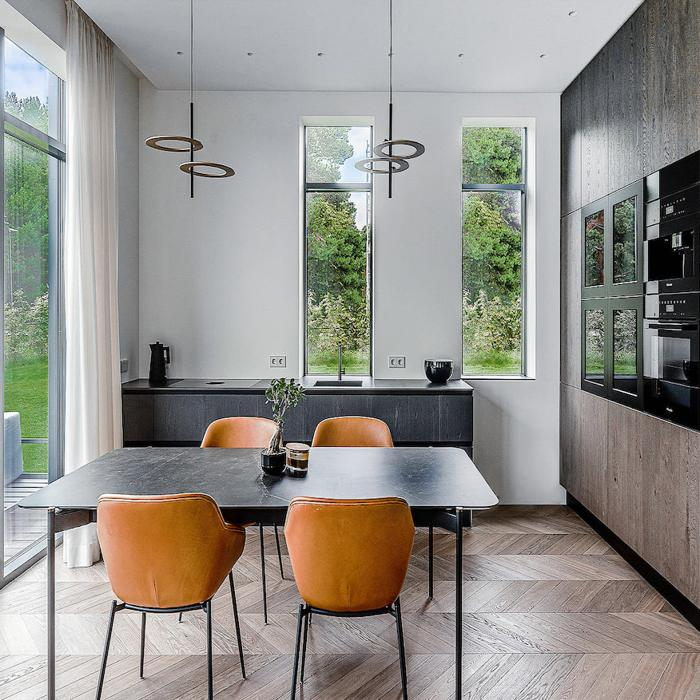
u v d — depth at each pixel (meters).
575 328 4.47
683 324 2.88
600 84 3.97
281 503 2.20
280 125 4.77
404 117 4.75
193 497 2.05
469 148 5.06
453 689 2.39
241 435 3.41
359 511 1.99
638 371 3.40
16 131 3.42
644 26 3.31
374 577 2.05
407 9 3.47
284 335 4.83
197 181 4.78
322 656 2.64
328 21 3.62
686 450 2.88
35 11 3.21
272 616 3.00
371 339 5.09
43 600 3.14
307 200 5.09
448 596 3.22
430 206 4.77
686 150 2.85
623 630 2.86
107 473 2.61
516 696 2.35
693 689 2.40
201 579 2.12
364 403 4.26
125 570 2.10
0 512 3.24
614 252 3.74
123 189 4.48
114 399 4.02
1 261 3.16
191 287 4.81
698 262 2.74
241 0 3.38
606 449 3.89
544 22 3.61
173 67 4.30
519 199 5.07
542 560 3.71
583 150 4.29
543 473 4.86
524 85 4.61
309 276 5.10
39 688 2.39
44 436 3.79
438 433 4.27
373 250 4.80
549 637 2.80
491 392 4.83
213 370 4.83
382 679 2.46
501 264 5.07
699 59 2.72
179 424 4.26
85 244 3.62
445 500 2.24
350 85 4.62
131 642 2.75
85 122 3.65
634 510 3.47
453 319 4.79
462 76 4.44
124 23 3.65
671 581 3.04
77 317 3.58
